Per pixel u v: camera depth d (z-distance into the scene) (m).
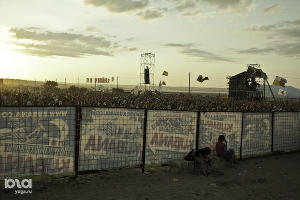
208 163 6.93
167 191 5.40
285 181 6.34
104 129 6.24
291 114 9.80
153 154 6.96
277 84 37.16
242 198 5.17
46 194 4.96
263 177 6.64
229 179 6.40
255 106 30.31
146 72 58.62
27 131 5.38
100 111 6.18
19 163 5.30
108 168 6.30
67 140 5.80
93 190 5.29
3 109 5.14
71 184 5.58
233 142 8.37
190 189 5.58
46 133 5.57
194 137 7.62
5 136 5.17
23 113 5.32
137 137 6.70
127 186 5.63
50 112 5.60
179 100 32.00
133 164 6.64
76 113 5.88
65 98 25.11
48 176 5.59
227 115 8.25
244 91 59.78
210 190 5.56
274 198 5.23
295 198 5.26
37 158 5.48
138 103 26.20
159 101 28.58
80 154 5.95
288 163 8.17
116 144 6.39
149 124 6.91
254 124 8.84
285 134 9.64
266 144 9.13
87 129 6.03
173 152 7.27
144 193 5.23
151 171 6.87
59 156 5.71
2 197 4.76
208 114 7.90
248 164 7.99
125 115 6.52
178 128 7.35
